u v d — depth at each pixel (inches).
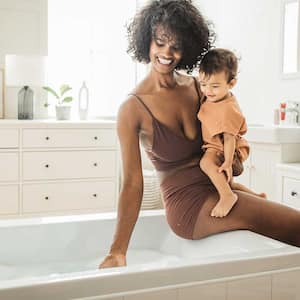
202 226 59.6
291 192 112.9
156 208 166.2
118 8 182.2
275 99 149.4
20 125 144.6
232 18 168.2
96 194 155.6
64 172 151.0
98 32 179.9
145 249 71.5
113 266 54.0
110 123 155.0
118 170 158.1
